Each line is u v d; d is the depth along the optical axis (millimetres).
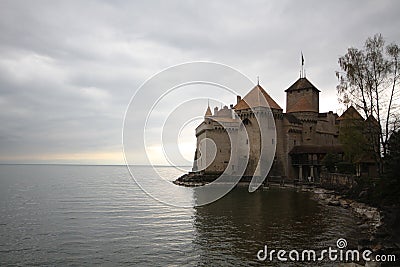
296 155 78875
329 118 89312
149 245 23828
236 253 21375
